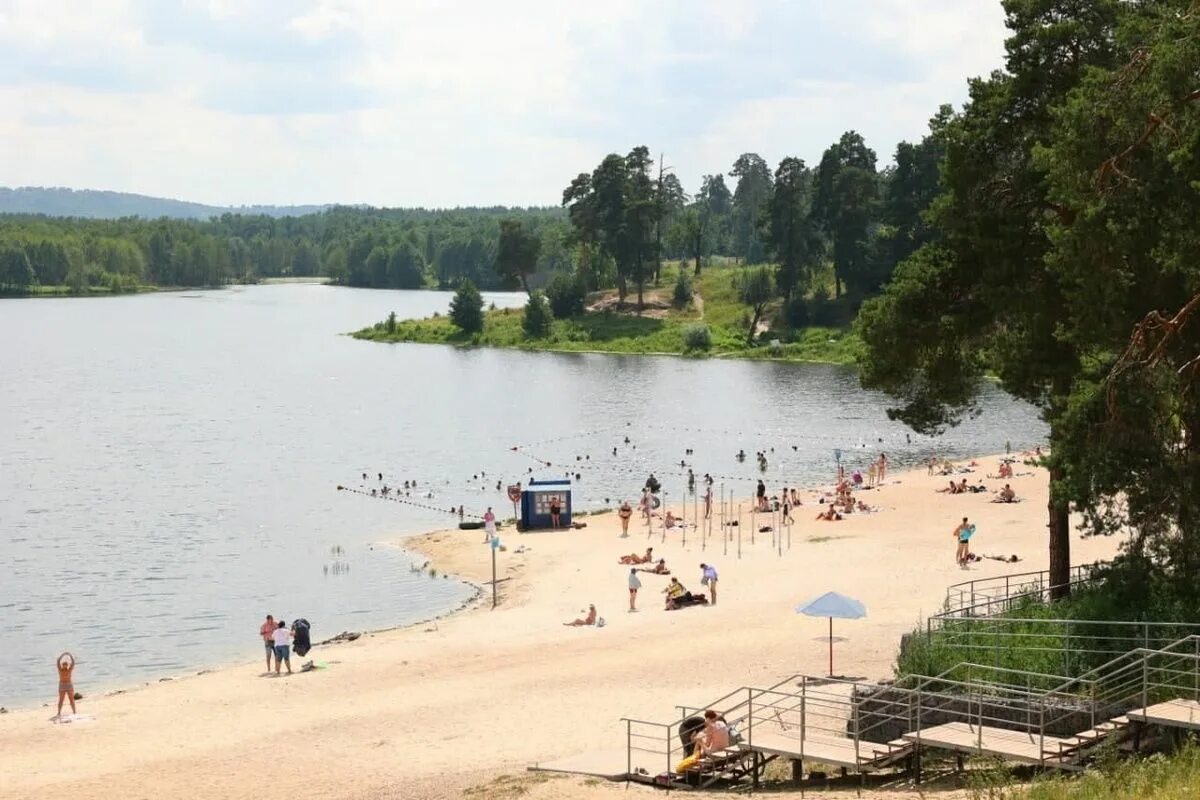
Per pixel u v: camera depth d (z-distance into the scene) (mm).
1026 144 37844
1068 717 27562
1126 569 32719
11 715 40438
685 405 134125
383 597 57375
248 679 43750
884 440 109375
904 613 47500
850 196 194125
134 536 70938
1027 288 37469
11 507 79188
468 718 37375
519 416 126000
